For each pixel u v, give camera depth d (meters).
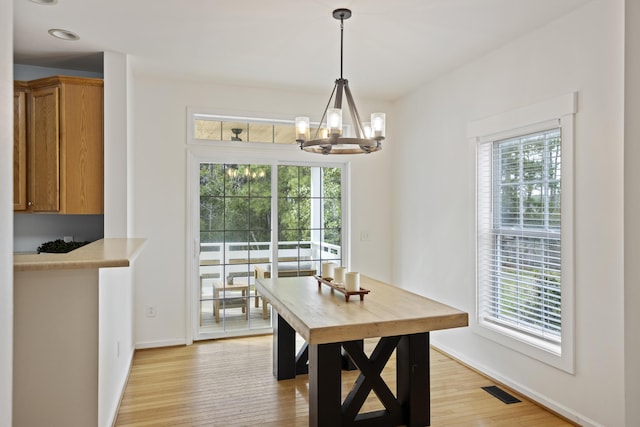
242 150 4.42
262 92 4.46
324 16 2.78
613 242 2.43
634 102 2.25
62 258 2.09
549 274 2.91
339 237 4.88
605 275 2.48
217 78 4.12
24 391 2.10
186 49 3.37
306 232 4.74
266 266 4.58
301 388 3.20
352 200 4.84
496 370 3.36
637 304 2.26
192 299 4.29
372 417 2.55
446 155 3.97
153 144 4.11
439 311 2.38
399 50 3.38
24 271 1.99
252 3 2.61
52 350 2.13
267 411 2.83
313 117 4.65
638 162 2.24
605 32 2.48
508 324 3.26
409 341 2.59
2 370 1.42
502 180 3.37
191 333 4.25
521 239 3.18
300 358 3.46
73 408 2.15
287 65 3.74
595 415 2.53
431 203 4.21
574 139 2.67
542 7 2.64
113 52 3.42
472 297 3.60
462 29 2.98
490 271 3.48
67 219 3.82
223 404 2.93
